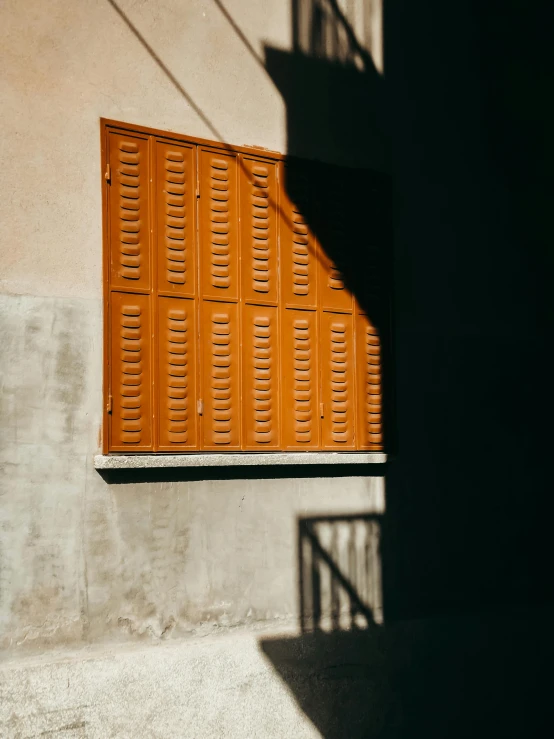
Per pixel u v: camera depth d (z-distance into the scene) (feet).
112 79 17.38
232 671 17.53
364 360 20.43
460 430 21.98
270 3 19.80
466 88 23.16
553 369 23.94
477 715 21.15
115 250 17.07
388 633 19.97
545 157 24.39
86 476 16.34
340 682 19.06
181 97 18.22
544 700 22.35
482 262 22.95
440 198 22.35
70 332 16.43
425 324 21.74
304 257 19.70
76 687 15.76
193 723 16.93
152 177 17.65
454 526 21.54
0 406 15.65
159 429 17.24
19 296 15.98
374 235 20.95
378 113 21.42
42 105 16.55
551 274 24.23
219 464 17.61
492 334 22.91
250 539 18.19
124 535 16.65
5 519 15.52
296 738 18.22
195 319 17.92
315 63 20.43
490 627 21.68
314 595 18.98
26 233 16.17
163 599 16.97
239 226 18.71
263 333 18.85
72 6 17.04
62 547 15.98
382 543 20.25
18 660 15.43
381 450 20.51
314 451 19.31
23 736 15.20
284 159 19.58
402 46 22.07
